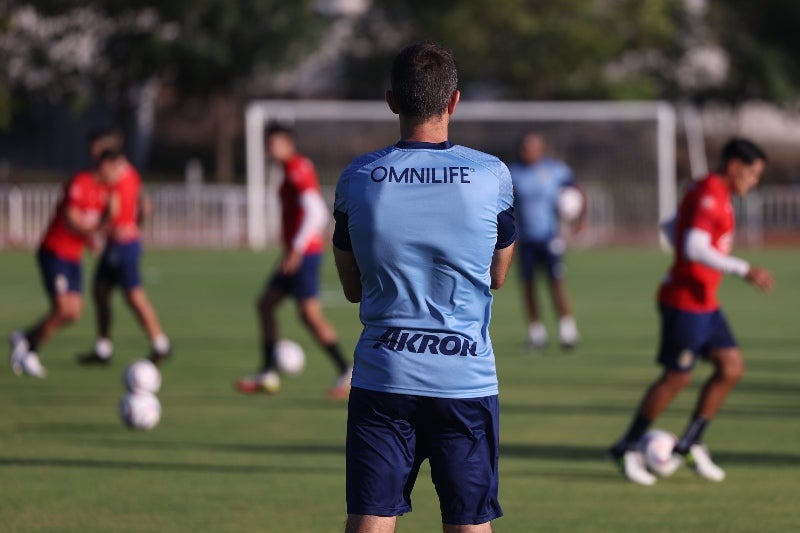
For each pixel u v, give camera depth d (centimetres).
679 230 2492
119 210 3856
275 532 2078
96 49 12119
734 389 3712
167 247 10125
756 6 12862
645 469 2503
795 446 2867
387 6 12750
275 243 10219
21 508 2234
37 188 10850
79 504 2269
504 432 3045
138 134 13262
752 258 9200
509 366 4231
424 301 1367
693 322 2469
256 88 14225
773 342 4822
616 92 12406
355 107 10306
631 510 2247
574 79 12550
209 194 10219
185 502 2291
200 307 6103
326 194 10569
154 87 13500
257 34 12038
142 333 5131
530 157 4606
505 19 12044
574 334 4644
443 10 12175
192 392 3656
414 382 1362
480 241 1366
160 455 2739
